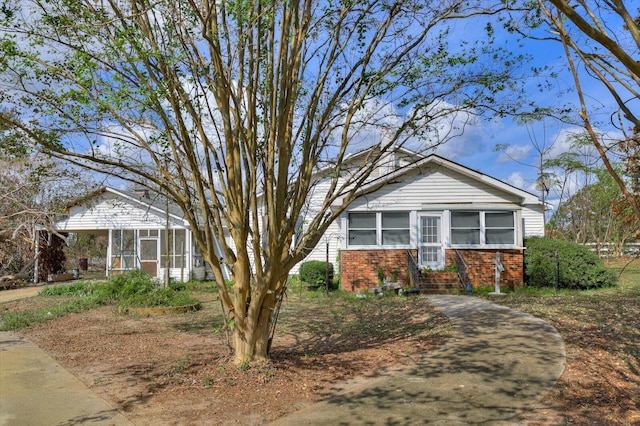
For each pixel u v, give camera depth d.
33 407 5.80
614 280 17.14
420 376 6.67
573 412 5.30
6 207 18.67
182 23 6.22
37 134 5.86
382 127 7.46
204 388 6.28
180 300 14.37
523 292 16.30
